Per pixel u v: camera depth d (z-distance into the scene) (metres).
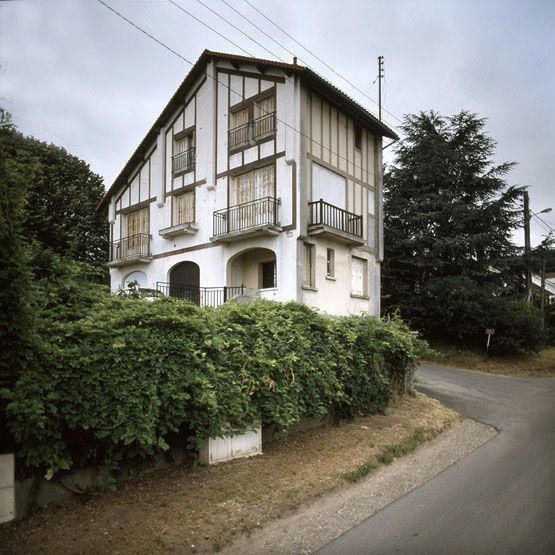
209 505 4.87
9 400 4.23
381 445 7.27
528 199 24.81
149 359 4.96
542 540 4.51
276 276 17.48
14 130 4.34
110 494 4.96
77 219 25.59
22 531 4.20
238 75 19.44
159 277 22.11
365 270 20.64
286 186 17.45
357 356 8.71
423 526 4.83
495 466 6.96
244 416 6.26
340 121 19.45
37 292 4.60
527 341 21.38
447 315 22.14
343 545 4.41
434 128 26.34
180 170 21.61
